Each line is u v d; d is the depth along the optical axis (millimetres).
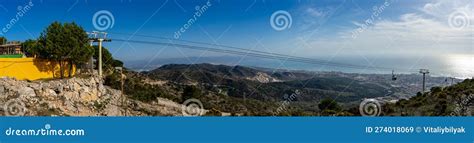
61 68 39094
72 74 39719
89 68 41719
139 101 37438
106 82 41219
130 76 44875
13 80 30516
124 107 34969
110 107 34625
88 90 35438
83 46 39625
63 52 37969
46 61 38062
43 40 38281
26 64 36688
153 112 34406
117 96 37594
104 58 45031
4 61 35344
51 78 37562
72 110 30938
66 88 33312
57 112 28984
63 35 38375
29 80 34875
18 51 45625
